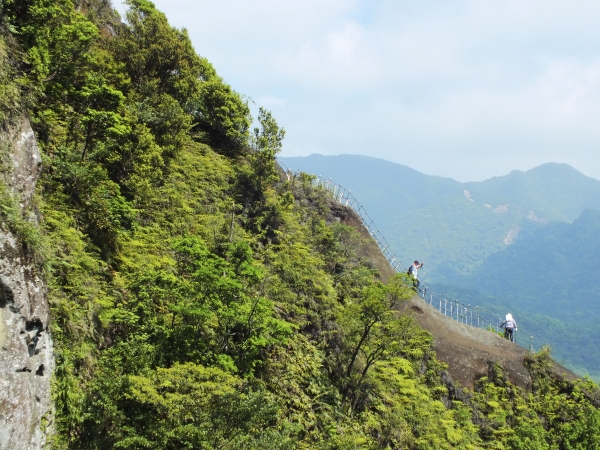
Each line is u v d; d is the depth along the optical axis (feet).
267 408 40.52
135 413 39.40
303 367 64.49
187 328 48.47
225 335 53.11
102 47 79.97
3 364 31.68
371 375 71.41
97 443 37.60
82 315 43.96
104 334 46.32
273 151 88.43
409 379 75.15
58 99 54.95
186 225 66.49
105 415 38.52
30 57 45.42
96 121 56.90
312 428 58.65
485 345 95.09
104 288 49.37
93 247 50.80
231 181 85.81
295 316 69.62
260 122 90.02
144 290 50.34
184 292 50.06
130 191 65.05
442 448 65.57
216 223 69.77
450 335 94.22
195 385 38.86
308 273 77.41
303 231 89.20
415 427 66.03
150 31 85.05
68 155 53.78
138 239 58.75
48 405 35.40
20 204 37.86
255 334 54.90
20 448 31.86
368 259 97.19
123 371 41.81
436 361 87.20
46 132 54.24
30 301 34.65
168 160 75.46
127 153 65.82
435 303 115.14
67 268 45.29
